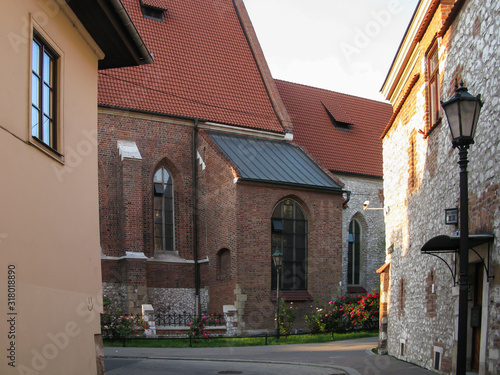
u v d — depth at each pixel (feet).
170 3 125.18
